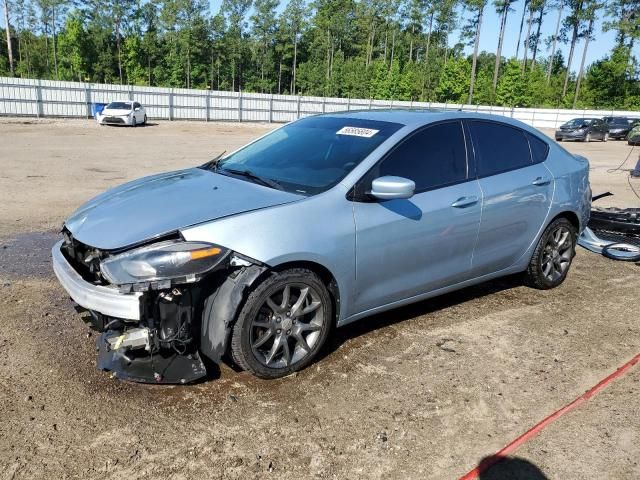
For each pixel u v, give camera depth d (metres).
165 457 2.66
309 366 3.57
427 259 3.98
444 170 4.11
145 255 2.95
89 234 3.24
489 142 4.51
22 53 80.44
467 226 4.16
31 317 4.13
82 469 2.55
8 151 15.70
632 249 6.32
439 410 3.14
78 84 32.94
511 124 4.77
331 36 91.31
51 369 3.39
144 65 82.69
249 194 3.51
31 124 28.02
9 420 2.88
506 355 3.84
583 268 6.02
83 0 77.06
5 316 4.13
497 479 2.61
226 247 3.07
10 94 30.84
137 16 81.00
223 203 3.36
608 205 10.23
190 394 3.20
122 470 2.56
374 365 3.62
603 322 4.49
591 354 3.91
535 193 4.68
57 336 3.84
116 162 14.20
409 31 95.62
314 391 3.28
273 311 3.30
